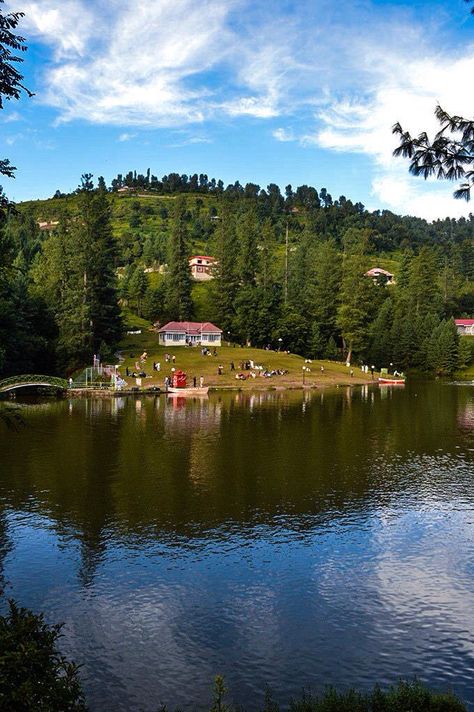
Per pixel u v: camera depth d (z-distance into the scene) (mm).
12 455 37031
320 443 42500
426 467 35062
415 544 22500
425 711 10977
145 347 107750
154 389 75875
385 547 22156
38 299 88812
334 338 135125
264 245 146750
